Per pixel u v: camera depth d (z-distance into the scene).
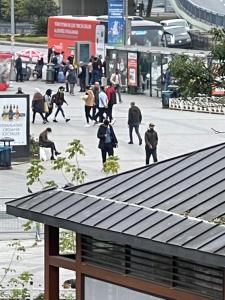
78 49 91.31
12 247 38.16
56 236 20.06
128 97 80.50
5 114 54.78
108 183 20.17
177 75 30.53
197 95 30.48
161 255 17.81
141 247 17.55
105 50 88.06
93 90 66.50
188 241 16.67
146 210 18.28
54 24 99.00
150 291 18.00
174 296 17.59
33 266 36.19
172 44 103.62
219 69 30.16
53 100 67.31
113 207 18.75
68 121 67.88
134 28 101.31
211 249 16.20
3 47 122.81
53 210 19.27
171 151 57.81
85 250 19.17
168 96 73.94
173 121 68.38
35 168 30.44
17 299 28.05
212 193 18.67
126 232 17.55
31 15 143.25
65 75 88.75
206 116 70.75
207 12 121.06
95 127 65.81
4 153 53.62
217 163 20.08
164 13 150.62
